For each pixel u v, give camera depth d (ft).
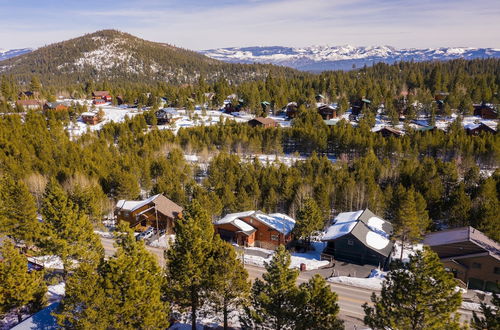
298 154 354.74
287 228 195.42
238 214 204.54
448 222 200.34
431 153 331.77
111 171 257.34
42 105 563.07
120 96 651.25
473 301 129.18
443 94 581.53
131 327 79.87
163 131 394.93
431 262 69.51
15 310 107.96
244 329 91.97
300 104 533.55
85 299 76.74
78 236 125.59
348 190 228.43
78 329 76.48
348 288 137.80
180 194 227.20
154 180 288.51
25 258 110.93
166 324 87.92
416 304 70.64
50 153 292.40
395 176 265.54
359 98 561.02
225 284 93.86
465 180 253.65
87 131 415.64
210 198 213.05
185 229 95.81
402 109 522.06
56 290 130.41
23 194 151.94
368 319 76.18
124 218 214.07
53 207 124.16
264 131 394.52
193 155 358.84
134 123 417.08
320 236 205.67
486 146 314.35
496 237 169.68
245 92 577.43
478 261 140.15
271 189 235.20
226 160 285.64
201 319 112.47
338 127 379.55
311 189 232.12
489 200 195.62
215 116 540.93
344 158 336.70
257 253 176.96
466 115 492.54
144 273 85.71
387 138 370.12
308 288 83.66
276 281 81.66
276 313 81.30
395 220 173.88
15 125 354.33
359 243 163.43
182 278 94.12
